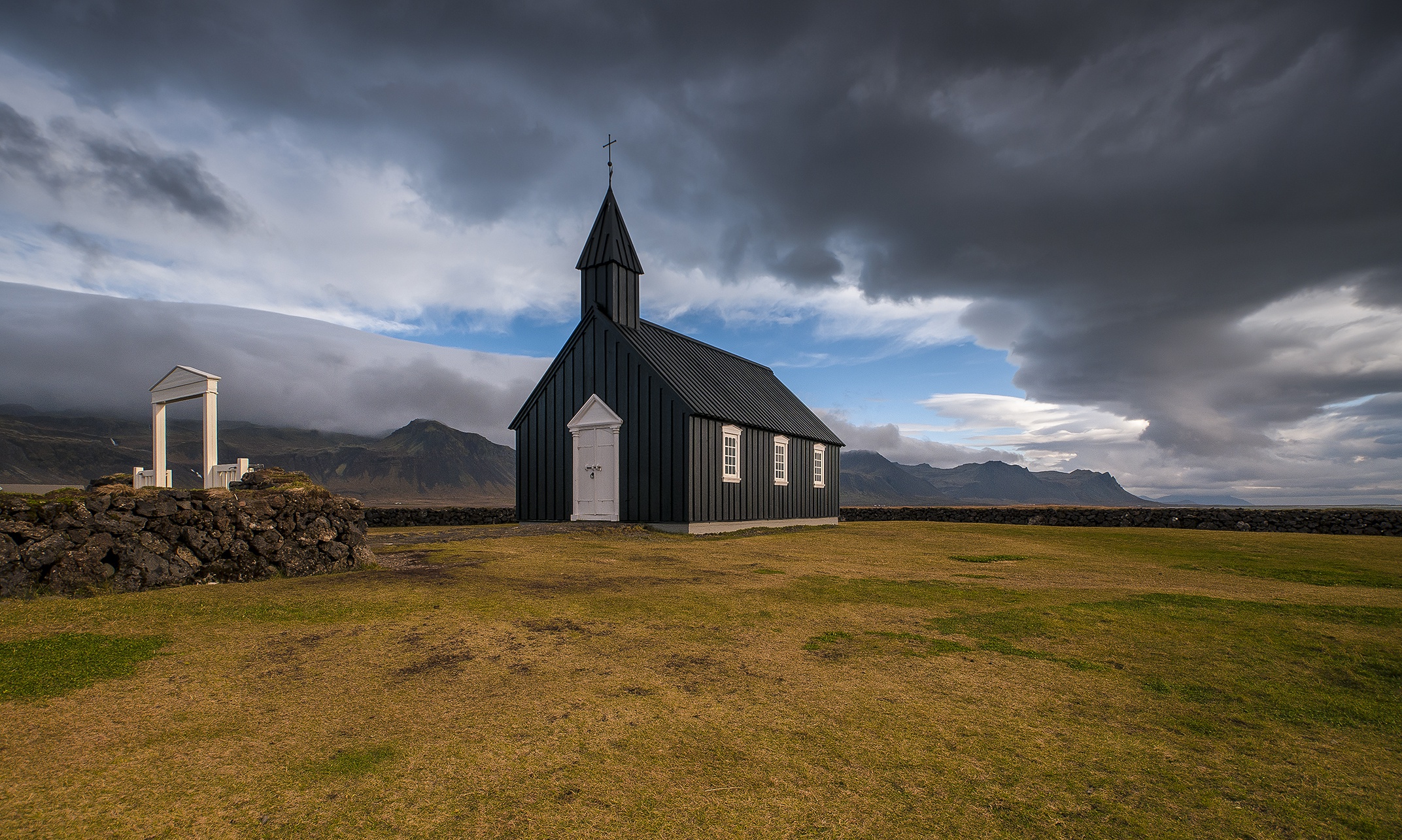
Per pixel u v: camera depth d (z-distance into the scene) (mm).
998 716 4758
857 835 3201
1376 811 3543
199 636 6285
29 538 7379
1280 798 3676
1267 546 18078
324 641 6238
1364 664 6160
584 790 3604
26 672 5137
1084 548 16625
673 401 20047
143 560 8078
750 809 3438
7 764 3803
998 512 32000
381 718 4543
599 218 23172
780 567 11750
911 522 31500
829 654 6207
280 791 3559
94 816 3289
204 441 15039
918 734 4406
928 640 6746
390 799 3484
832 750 4133
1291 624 7574
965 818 3373
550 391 23359
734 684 5301
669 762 3945
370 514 28141
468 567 10617
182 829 3193
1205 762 4102
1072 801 3568
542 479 23297
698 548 14969
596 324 22297
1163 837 3248
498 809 3402
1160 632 7199
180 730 4293
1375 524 24344
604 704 4832
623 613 7637
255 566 9109
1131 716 4832
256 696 4898
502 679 5332
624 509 20969
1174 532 23094
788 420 26953
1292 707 5086
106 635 6102
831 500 29562
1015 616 7852
